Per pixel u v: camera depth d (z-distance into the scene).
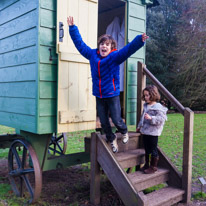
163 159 3.71
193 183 4.29
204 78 16.92
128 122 4.25
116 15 5.05
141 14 4.46
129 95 4.26
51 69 3.17
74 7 3.35
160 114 3.31
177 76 17.97
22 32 3.38
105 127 3.16
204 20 16.66
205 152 6.36
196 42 16.81
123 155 3.45
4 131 9.41
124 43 4.37
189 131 3.41
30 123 3.20
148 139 3.43
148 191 3.85
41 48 3.05
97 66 2.94
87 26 3.54
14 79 3.60
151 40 19.30
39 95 3.06
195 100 17.89
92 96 3.61
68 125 3.34
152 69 19.09
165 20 20.47
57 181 4.36
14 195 3.62
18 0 3.46
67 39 3.29
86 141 3.68
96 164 3.30
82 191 3.84
